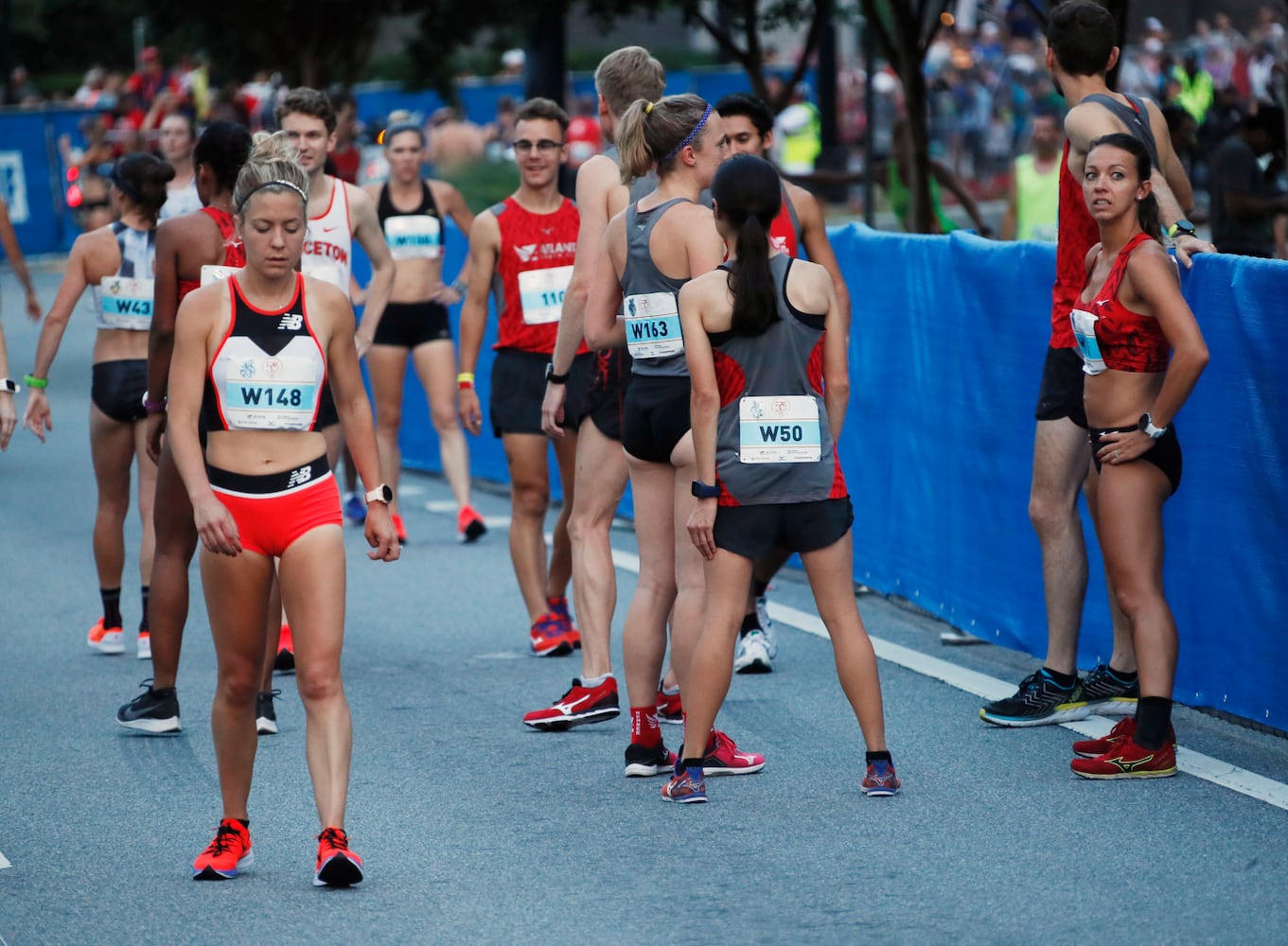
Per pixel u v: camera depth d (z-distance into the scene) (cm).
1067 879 1312
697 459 1472
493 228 2131
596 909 1286
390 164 2808
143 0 5616
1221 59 6438
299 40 5412
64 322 2105
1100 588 1866
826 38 6166
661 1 4578
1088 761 1554
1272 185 3102
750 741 1716
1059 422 1702
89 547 2825
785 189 1870
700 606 1552
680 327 1567
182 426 1305
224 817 1396
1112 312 1533
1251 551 1636
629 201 1731
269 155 1650
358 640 2202
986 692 1862
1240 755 1617
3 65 9675
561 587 2144
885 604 2327
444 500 3256
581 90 9094
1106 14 1672
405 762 1684
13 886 1373
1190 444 1711
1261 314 1594
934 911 1259
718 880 1339
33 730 1830
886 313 2311
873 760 1527
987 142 5806
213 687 1997
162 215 2419
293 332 1316
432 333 2834
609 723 1816
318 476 1331
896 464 2306
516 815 1513
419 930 1256
